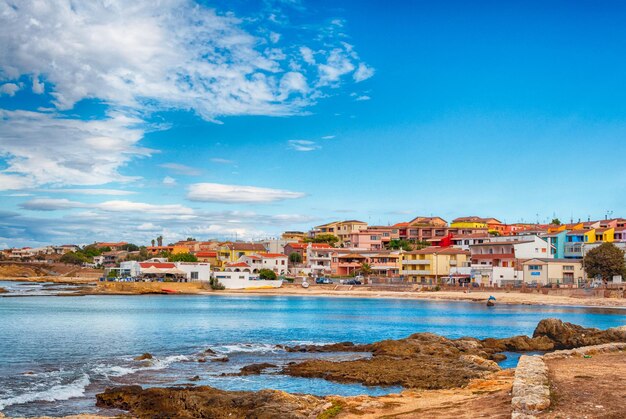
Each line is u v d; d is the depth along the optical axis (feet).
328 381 131.64
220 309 343.26
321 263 620.08
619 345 120.06
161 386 125.49
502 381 107.65
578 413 64.80
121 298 434.30
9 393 118.01
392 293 453.17
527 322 274.16
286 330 239.50
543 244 488.02
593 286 409.69
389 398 95.40
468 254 523.29
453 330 242.99
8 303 373.61
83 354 168.04
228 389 124.06
